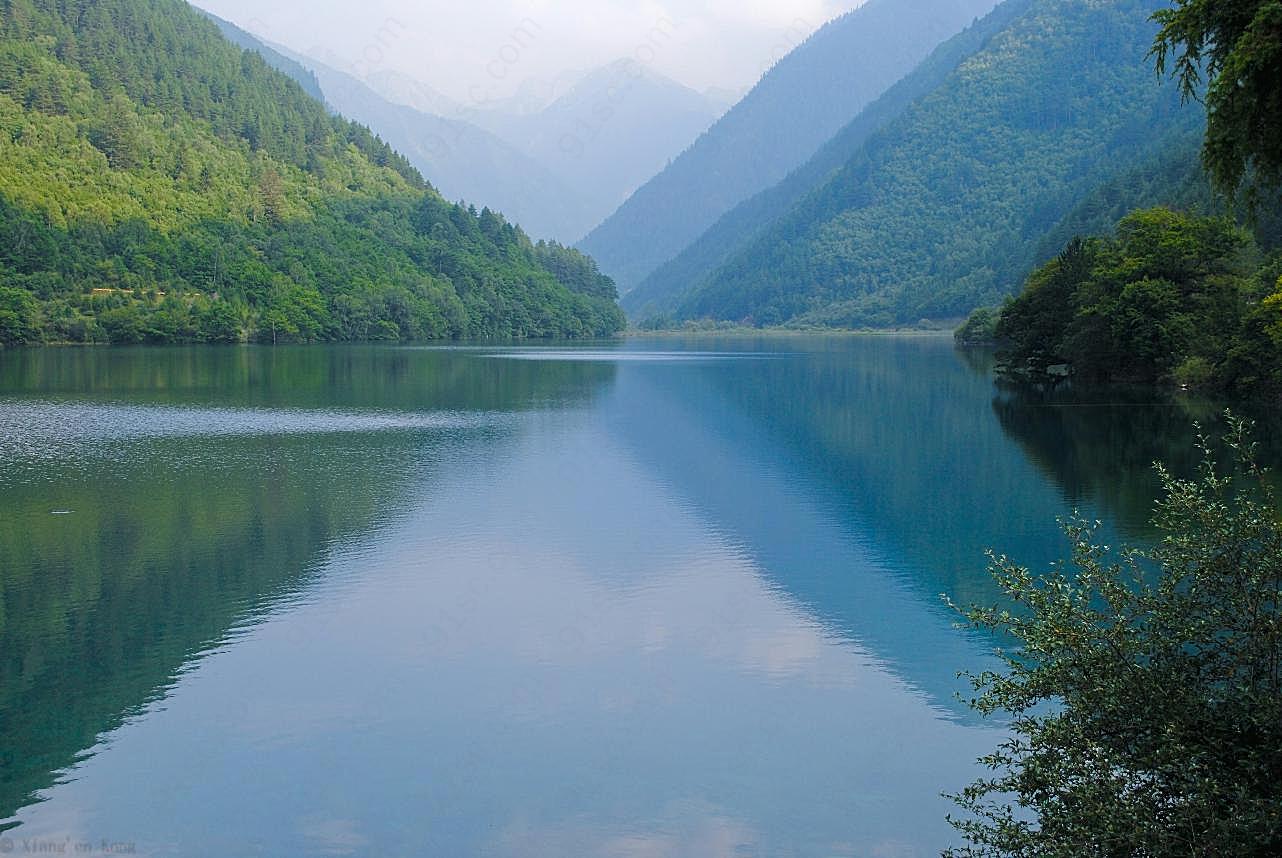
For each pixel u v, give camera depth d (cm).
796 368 13238
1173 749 1178
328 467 5209
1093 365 8806
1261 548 1324
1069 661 1341
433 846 1731
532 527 3931
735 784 1945
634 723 2197
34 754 2044
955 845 1736
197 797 1883
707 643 2677
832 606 2977
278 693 2339
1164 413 6956
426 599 3023
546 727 2180
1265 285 7844
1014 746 1606
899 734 2156
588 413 7850
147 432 6419
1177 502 1377
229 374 11400
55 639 2673
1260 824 1077
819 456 5712
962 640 2700
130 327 17112
